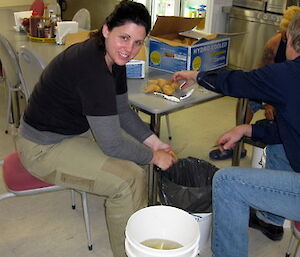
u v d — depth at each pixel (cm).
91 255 200
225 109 385
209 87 182
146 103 183
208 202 183
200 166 203
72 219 226
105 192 162
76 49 153
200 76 186
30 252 200
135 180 161
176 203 183
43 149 162
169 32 241
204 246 200
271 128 192
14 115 324
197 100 190
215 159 293
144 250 121
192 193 179
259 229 218
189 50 212
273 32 372
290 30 159
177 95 192
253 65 402
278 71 154
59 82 152
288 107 155
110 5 500
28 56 207
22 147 166
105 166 159
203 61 223
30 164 164
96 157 160
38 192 169
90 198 245
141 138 183
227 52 235
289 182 149
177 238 144
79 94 150
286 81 153
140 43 147
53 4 390
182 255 123
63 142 164
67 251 202
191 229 139
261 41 387
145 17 142
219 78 174
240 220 157
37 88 163
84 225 221
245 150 296
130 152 160
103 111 147
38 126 161
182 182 205
